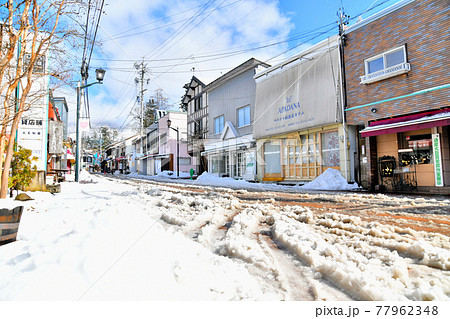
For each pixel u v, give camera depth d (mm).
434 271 1990
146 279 1632
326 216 3951
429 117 7926
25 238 3148
